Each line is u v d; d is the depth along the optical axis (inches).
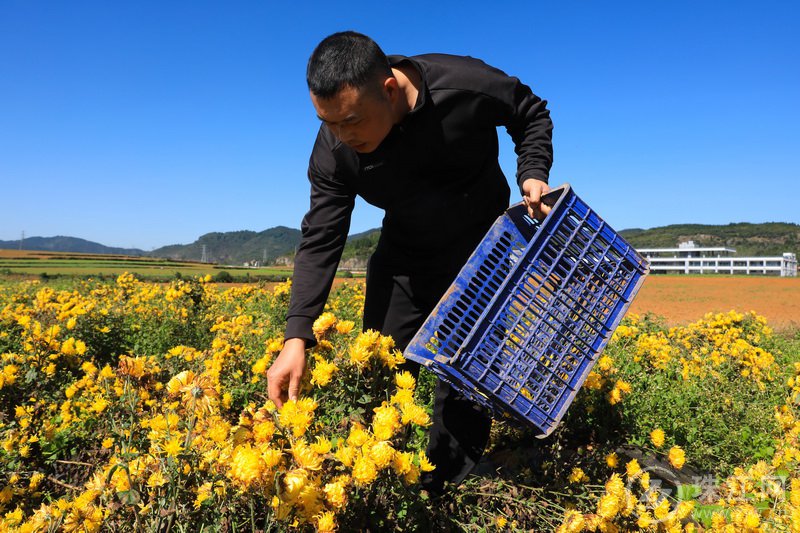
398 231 106.1
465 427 101.7
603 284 91.8
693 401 167.8
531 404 85.4
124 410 123.0
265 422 71.7
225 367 154.5
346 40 76.7
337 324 100.0
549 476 109.4
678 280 2696.9
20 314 243.0
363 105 76.4
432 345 94.4
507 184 109.2
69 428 132.3
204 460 76.5
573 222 92.0
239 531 77.9
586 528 91.3
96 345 235.3
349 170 94.3
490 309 85.0
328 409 92.0
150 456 80.6
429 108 87.6
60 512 76.3
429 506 89.2
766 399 183.5
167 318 286.8
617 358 192.2
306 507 63.4
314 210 98.2
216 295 426.6
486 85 90.1
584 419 136.9
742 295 1517.0
